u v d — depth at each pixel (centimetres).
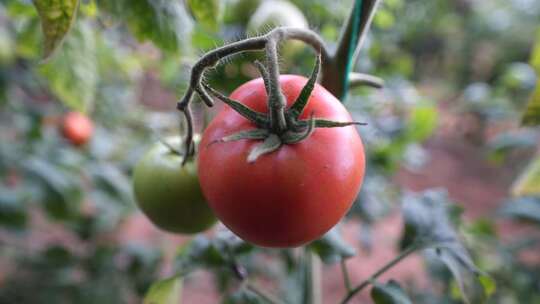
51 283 68
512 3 205
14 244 74
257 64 17
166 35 32
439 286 71
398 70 70
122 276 67
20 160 61
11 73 62
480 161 159
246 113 18
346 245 28
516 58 198
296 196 17
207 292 95
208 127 19
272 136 17
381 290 27
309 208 17
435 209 32
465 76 206
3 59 58
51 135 68
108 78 72
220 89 37
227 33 41
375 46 58
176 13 32
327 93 19
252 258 61
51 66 34
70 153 65
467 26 199
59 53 34
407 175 146
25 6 33
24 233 66
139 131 79
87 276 68
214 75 36
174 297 30
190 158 25
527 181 34
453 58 207
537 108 32
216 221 27
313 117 16
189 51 33
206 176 18
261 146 17
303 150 17
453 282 36
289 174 17
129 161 66
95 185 59
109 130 75
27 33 35
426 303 60
